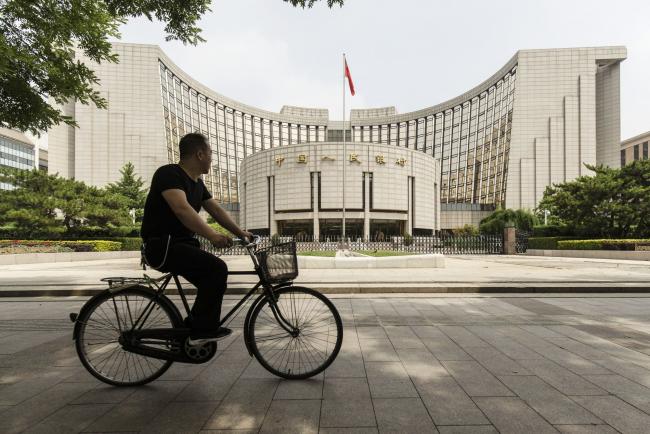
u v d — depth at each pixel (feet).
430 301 22.48
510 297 23.95
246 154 272.72
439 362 11.23
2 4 19.88
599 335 14.47
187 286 26.25
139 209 138.82
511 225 90.53
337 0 20.24
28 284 28.94
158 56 189.57
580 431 7.03
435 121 268.62
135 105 184.65
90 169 179.22
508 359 11.50
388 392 8.95
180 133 217.15
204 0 21.66
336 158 181.06
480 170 230.68
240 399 8.57
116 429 7.16
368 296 24.45
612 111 191.42
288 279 9.90
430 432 7.01
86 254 71.41
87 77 24.61
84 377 10.10
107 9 22.09
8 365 11.11
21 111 22.68
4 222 73.72
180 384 9.55
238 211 234.99
